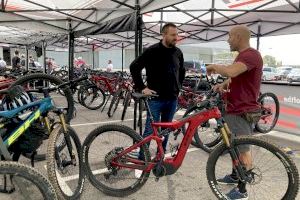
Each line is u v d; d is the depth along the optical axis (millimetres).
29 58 17422
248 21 8023
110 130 2807
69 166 2928
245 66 2484
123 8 5578
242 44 2629
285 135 5438
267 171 2914
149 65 3174
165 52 3170
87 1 6176
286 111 5621
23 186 2219
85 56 28391
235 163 2486
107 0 5852
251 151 2576
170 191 2971
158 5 4629
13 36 14164
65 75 11883
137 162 2715
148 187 3055
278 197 2771
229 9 6473
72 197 2596
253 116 2680
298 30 7234
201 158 3984
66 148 2699
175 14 8406
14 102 2740
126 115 7027
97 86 7820
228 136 2492
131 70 3211
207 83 6832
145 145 2691
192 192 2959
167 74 3191
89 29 7723
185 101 6566
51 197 1867
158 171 2660
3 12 6676
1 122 2139
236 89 2709
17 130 2180
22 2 6531
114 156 2779
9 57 23078
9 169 1748
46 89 2607
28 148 2342
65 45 16922
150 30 10000
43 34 12969
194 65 16062
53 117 2713
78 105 8508
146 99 2996
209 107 2576
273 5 6586
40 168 3424
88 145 2863
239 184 2611
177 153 2678
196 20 8609
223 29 9094
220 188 2725
